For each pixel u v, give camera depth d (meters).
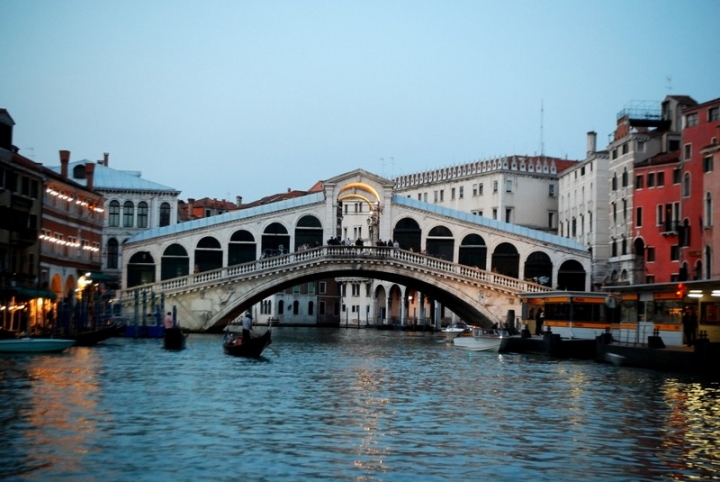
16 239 56.91
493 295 75.12
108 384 35.28
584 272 80.44
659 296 52.25
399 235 79.56
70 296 58.03
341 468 21.64
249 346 50.28
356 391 35.31
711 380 41.38
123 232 88.38
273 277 73.19
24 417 27.08
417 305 108.00
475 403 32.47
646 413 30.55
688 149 67.00
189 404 30.52
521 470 21.86
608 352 51.69
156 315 67.75
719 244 59.41
